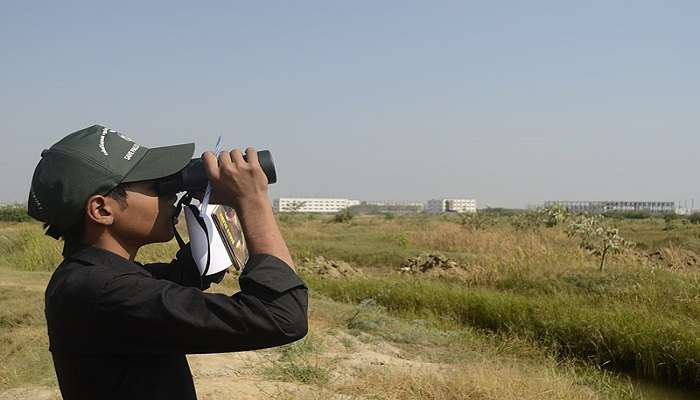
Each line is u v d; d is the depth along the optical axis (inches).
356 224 1520.7
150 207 58.6
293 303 53.7
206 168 57.7
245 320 51.9
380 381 213.5
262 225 56.4
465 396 208.1
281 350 247.0
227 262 65.4
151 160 58.3
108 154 56.7
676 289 436.1
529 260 571.8
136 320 51.8
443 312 411.2
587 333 345.1
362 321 334.3
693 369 305.6
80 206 55.9
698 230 1155.9
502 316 386.6
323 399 189.2
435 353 304.7
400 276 607.2
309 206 6097.4
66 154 56.1
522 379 229.0
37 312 300.8
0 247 574.9
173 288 53.3
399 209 5211.6
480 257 650.8
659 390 302.8
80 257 56.3
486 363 269.4
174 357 57.9
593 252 524.7
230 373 217.9
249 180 57.0
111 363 54.0
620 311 368.2
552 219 860.0
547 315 373.7
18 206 1048.2
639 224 1701.5
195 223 59.9
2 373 214.5
